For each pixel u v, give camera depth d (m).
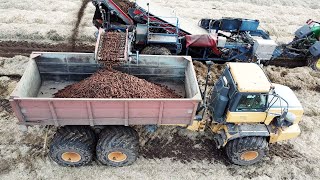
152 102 6.85
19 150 8.09
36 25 12.54
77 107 6.84
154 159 8.23
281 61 12.35
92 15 13.48
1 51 11.30
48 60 8.25
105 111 6.98
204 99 8.01
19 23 12.60
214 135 8.76
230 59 11.38
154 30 10.98
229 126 7.92
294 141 9.11
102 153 7.50
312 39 11.86
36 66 8.20
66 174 7.69
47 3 14.11
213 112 7.91
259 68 7.78
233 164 8.33
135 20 10.88
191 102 6.95
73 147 7.31
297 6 16.34
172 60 8.52
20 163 7.81
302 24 14.63
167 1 15.39
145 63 8.57
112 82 7.64
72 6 14.01
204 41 10.60
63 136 7.40
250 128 7.87
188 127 8.23
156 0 15.34
